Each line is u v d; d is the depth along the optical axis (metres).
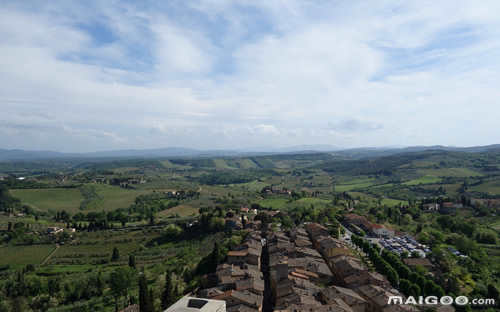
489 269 143.62
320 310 91.38
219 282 125.69
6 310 138.62
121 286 136.88
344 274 125.62
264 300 115.12
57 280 164.12
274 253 156.25
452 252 164.75
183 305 69.94
